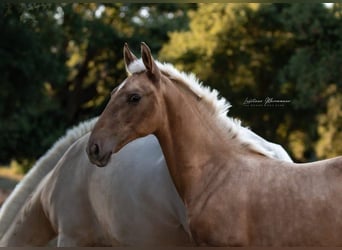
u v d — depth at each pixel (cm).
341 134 2602
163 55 3125
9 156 3384
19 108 3259
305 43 2722
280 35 2952
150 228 836
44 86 3306
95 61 3784
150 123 705
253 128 2744
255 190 688
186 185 731
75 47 3778
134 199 838
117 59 3744
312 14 2580
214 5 3053
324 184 663
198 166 728
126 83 712
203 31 3052
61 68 3309
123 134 700
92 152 699
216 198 702
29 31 2898
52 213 932
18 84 3095
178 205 797
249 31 2984
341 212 646
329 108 2589
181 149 727
